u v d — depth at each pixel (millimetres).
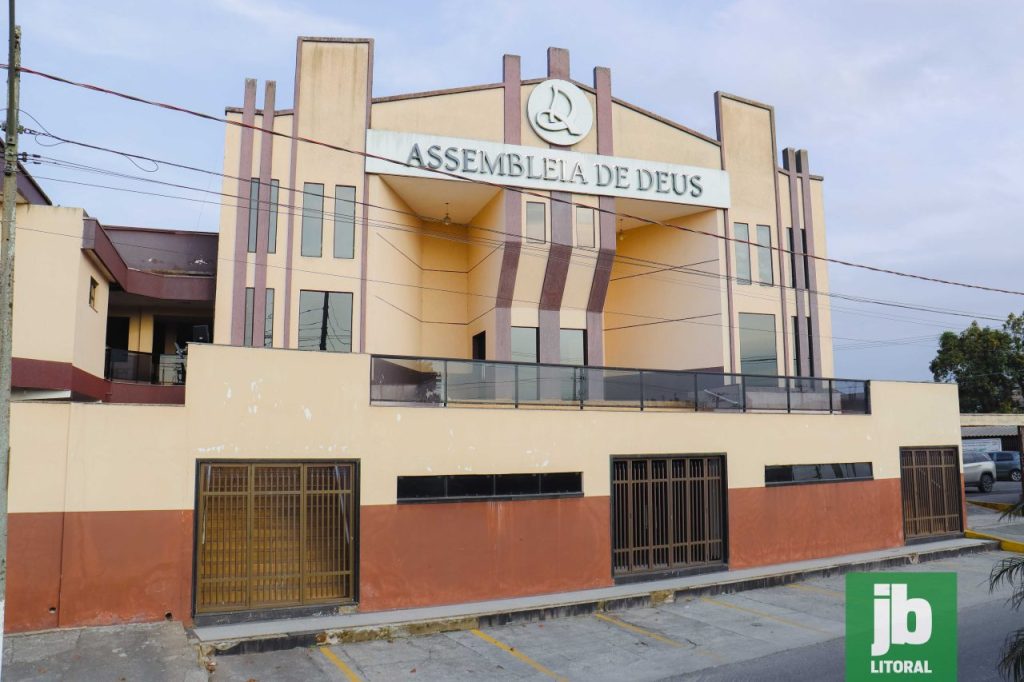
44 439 11055
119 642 10320
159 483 11508
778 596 14945
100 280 18703
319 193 22062
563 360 24812
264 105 22125
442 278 27594
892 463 19625
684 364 26719
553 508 14422
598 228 24469
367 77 22656
